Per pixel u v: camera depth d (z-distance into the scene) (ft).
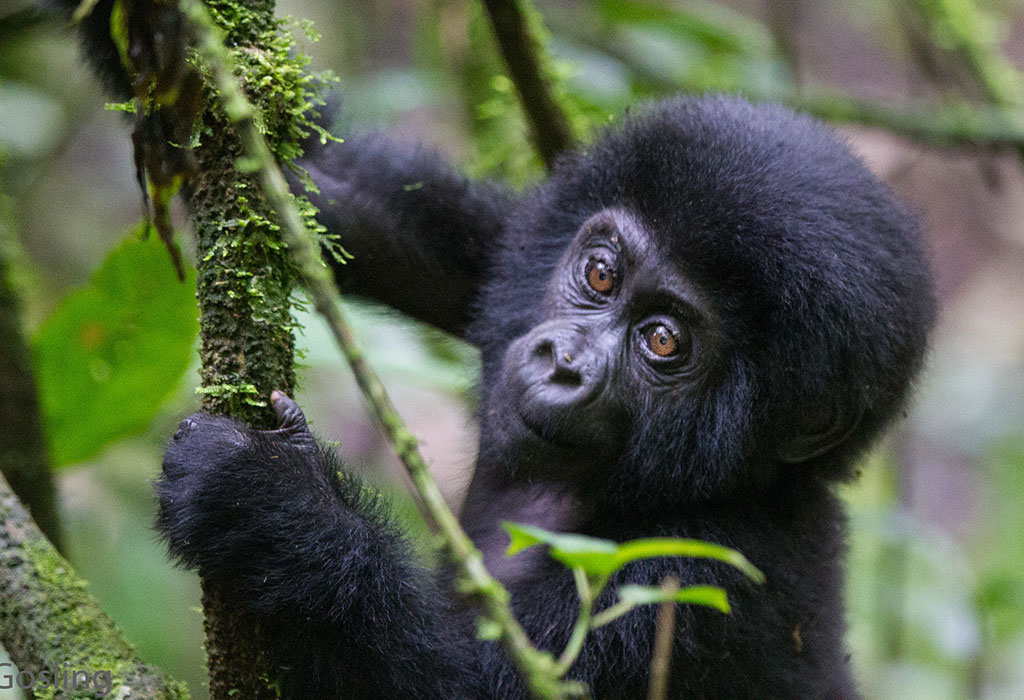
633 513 26.76
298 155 21.13
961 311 105.40
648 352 25.86
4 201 30.37
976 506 94.12
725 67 44.62
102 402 29.63
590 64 41.68
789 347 24.18
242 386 19.89
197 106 17.24
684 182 25.34
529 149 37.58
